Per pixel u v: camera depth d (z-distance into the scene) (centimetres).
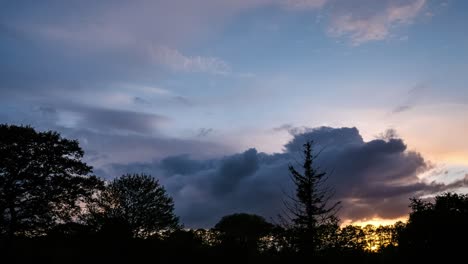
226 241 3869
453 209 3048
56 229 3953
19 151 3819
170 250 4125
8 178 3712
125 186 4378
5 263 3381
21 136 3891
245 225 6619
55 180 3941
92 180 4247
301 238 3008
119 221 4209
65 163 4094
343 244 3098
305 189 3103
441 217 2991
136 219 4303
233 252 3662
